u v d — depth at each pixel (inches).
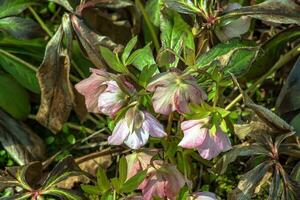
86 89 30.4
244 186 30.5
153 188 29.7
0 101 37.8
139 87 30.9
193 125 28.5
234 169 36.9
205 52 32.8
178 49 32.9
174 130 34.9
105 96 29.5
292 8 32.7
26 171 32.7
